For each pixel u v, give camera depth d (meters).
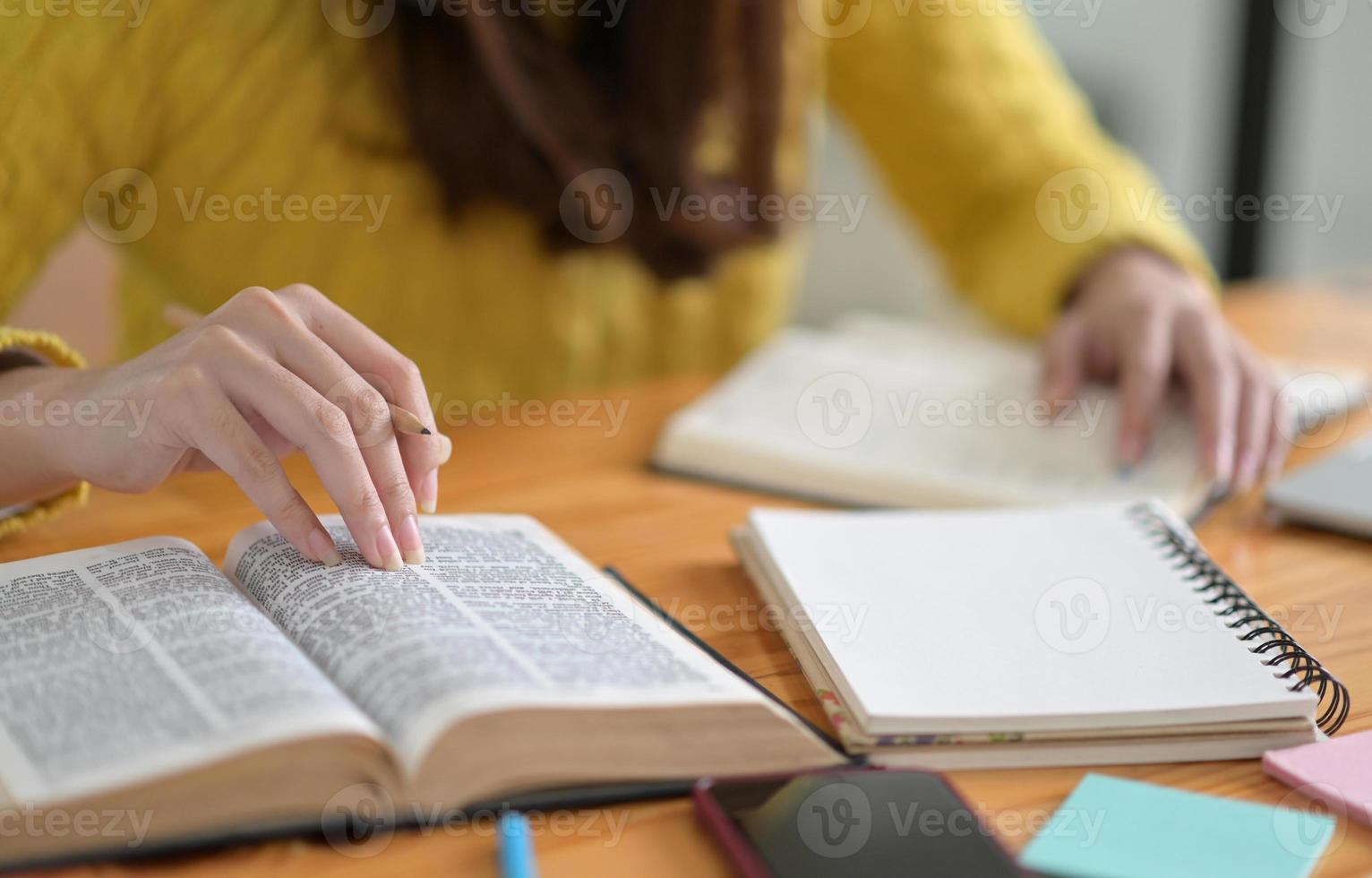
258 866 0.41
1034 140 1.32
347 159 1.11
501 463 0.91
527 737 0.43
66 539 0.72
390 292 1.16
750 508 0.83
